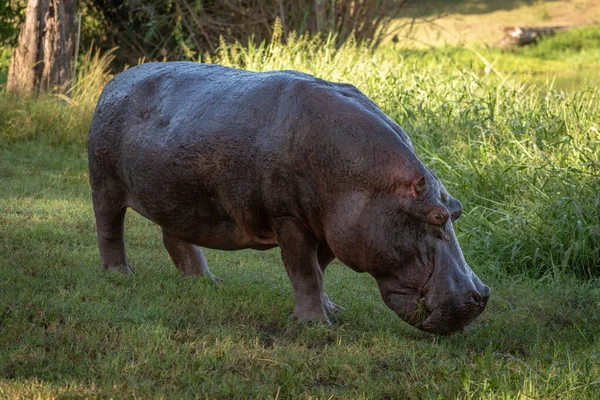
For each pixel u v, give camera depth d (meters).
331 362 13.02
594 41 70.69
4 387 11.05
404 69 35.47
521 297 18.28
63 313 14.34
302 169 14.13
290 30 44.03
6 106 33.50
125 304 15.30
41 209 23.14
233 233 15.75
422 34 71.25
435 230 13.45
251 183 14.61
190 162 15.16
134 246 20.83
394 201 13.45
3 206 23.09
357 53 39.12
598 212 20.94
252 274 18.81
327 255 15.92
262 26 44.59
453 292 13.19
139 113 16.50
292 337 14.41
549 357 13.59
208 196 15.34
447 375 12.86
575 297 18.31
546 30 73.12
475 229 21.70
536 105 28.44
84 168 29.42
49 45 36.34
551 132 25.02
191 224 15.84
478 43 69.31
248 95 14.97
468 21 79.00
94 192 17.73
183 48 44.56
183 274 18.14
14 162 29.36
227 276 18.55
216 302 15.84
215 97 15.37
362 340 14.24
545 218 21.23
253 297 16.64
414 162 13.70
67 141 32.91
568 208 21.09
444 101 29.50
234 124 14.77
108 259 18.05
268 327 15.02
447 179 24.28
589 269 20.14
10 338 12.91
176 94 16.09
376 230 13.45
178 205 15.65
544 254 20.77
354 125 13.88
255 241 15.55
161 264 19.09
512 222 21.62
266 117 14.60
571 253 20.52
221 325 14.64
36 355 12.26
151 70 17.11
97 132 17.23
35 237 20.09
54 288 15.88
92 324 13.84
